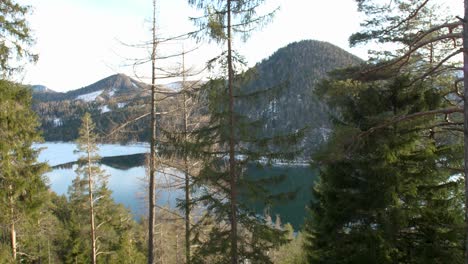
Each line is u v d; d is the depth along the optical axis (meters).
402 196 8.05
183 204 8.99
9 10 9.17
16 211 11.27
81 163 17.53
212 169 8.34
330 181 8.62
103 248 23.89
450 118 8.03
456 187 7.56
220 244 8.57
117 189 57.72
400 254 7.92
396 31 8.77
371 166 7.63
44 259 24.03
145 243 29.78
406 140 7.55
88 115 16.98
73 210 25.56
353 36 9.36
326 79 8.87
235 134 8.06
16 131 10.41
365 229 8.05
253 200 8.25
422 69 8.39
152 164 10.80
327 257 9.23
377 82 8.30
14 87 10.00
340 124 8.02
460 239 7.45
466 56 4.78
